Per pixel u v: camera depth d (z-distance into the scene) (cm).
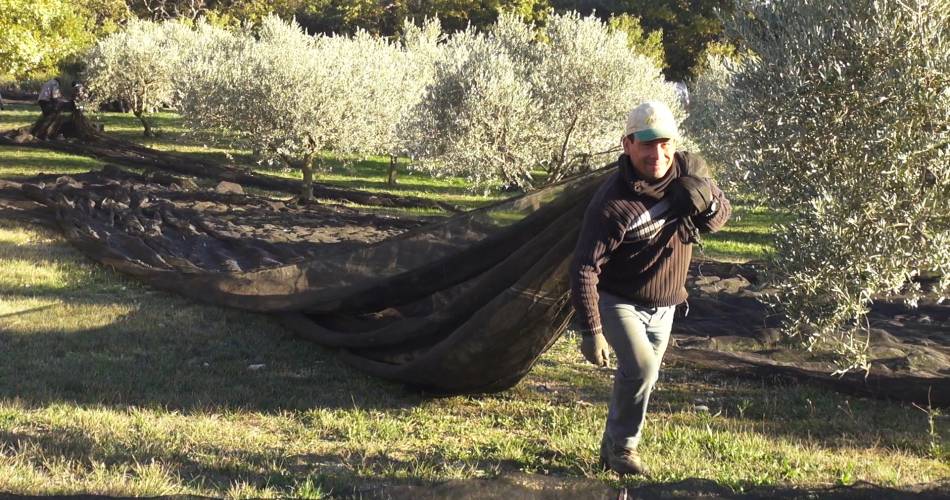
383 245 797
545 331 605
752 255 1492
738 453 537
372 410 628
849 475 499
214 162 2675
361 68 2077
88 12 6144
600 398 683
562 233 591
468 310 650
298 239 1334
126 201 1546
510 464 510
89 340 801
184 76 2423
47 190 1648
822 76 862
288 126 1922
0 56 2206
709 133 1711
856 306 757
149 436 536
